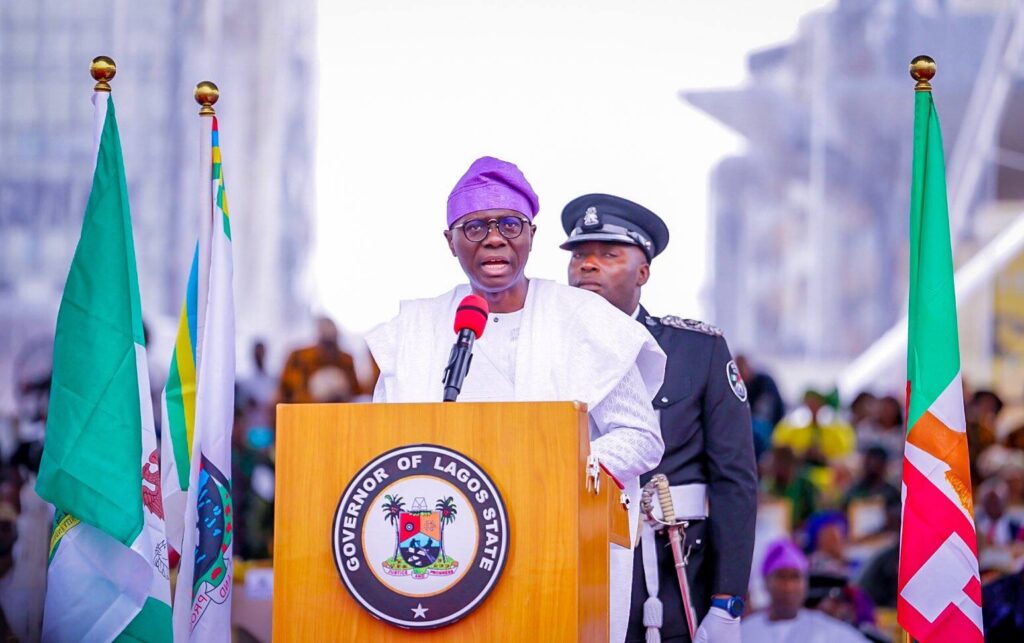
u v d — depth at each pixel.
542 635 6.35
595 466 6.75
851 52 25.48
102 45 24.48
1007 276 25.72
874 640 16.45
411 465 6.48
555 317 8.06
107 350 9.54
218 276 10.02
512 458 6.46
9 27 24.45
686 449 9.80
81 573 9.40
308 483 6.61
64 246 24.25
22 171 24.34
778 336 25.39
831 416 20.05
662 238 10.16
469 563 6.39
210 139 10.31
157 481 9.77
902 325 25.58
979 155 25.89
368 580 6.45
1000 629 15.12
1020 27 25.78
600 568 6.91
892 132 25.55
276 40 24.45
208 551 9.60
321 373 21.14
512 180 7.97
